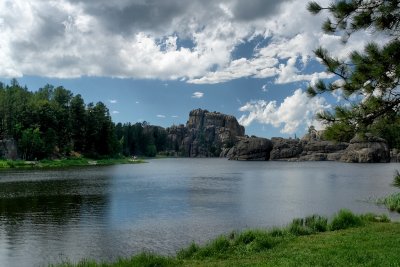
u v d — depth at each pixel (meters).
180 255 16.89
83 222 31.64
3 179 70.88
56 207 39.38
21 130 129.50
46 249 23.45
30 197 46.88
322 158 186.38
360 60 11.60
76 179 73.12
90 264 15.93
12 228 29.23
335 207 39.34
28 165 115.94
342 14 12.23
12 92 151.00
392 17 11.48
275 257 14.91
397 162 165.25
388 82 11.37
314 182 71.19
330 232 20.08
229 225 30.45
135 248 23.67
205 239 25.83
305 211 37.03
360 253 14.34
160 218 33.56
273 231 20.27
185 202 43.72
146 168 123.62
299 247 16.42
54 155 138.00
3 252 22.80
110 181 71.25
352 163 162.50
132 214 35.47
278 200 45.56
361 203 41.84
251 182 72.44
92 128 156.50
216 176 88.88
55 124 140.62
